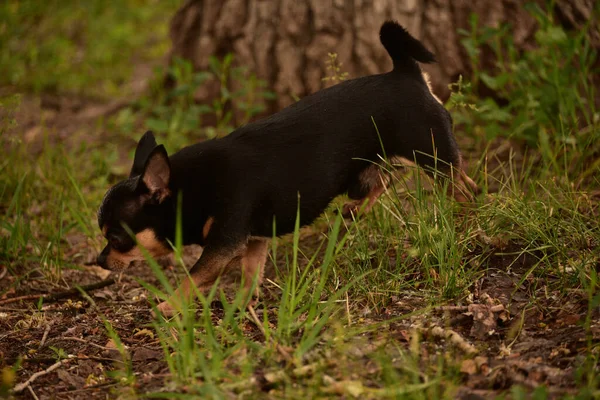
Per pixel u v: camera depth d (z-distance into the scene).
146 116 10.50
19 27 13.83
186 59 10.23
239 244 6.06
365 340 4.97
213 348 4.74
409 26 9.02
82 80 12.51
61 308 6.42
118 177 9.14
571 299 5.38
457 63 9.06
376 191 6.84
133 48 14.47
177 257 5.02
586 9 9.05
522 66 8.34
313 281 6.07
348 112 6.29
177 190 6.09
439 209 6.05
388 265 6.12
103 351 5.50
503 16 9.03
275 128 6.23
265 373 4.66
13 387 4.96
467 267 6.03
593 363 4.45
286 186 6.12
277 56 9.35
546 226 6.13
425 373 4.58
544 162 7.30
